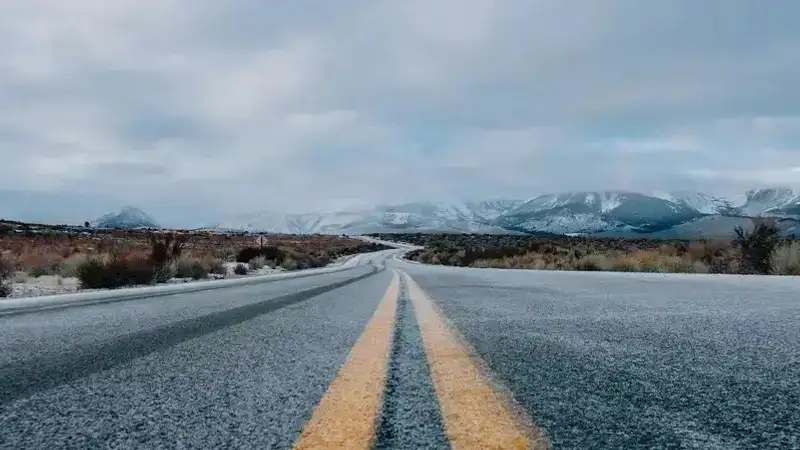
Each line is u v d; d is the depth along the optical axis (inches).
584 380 74.9
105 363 92.2
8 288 419.2
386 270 987.3
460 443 47.9
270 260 1316.4
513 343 109.6
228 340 120.6
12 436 51.8
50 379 79.0
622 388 70.1
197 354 101.7
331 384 74.6
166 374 82.8
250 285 450.0
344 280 538.6
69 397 67.8
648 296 238.8
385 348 105.0
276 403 64.3
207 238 2925.7
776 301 207.2
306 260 1477.6
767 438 49.8
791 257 598.9
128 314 193.5
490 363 88.0
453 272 724.7
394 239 6579.7
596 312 171.5
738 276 474.6
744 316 153.6
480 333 125.6
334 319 166.7
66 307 234.2
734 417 56.8
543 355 95.1
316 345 112.8
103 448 48.2
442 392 68.2
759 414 57.8
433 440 48.8
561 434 50.7
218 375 81.9
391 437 49.9
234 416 58.7
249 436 51.4
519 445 47.3
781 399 64.2
